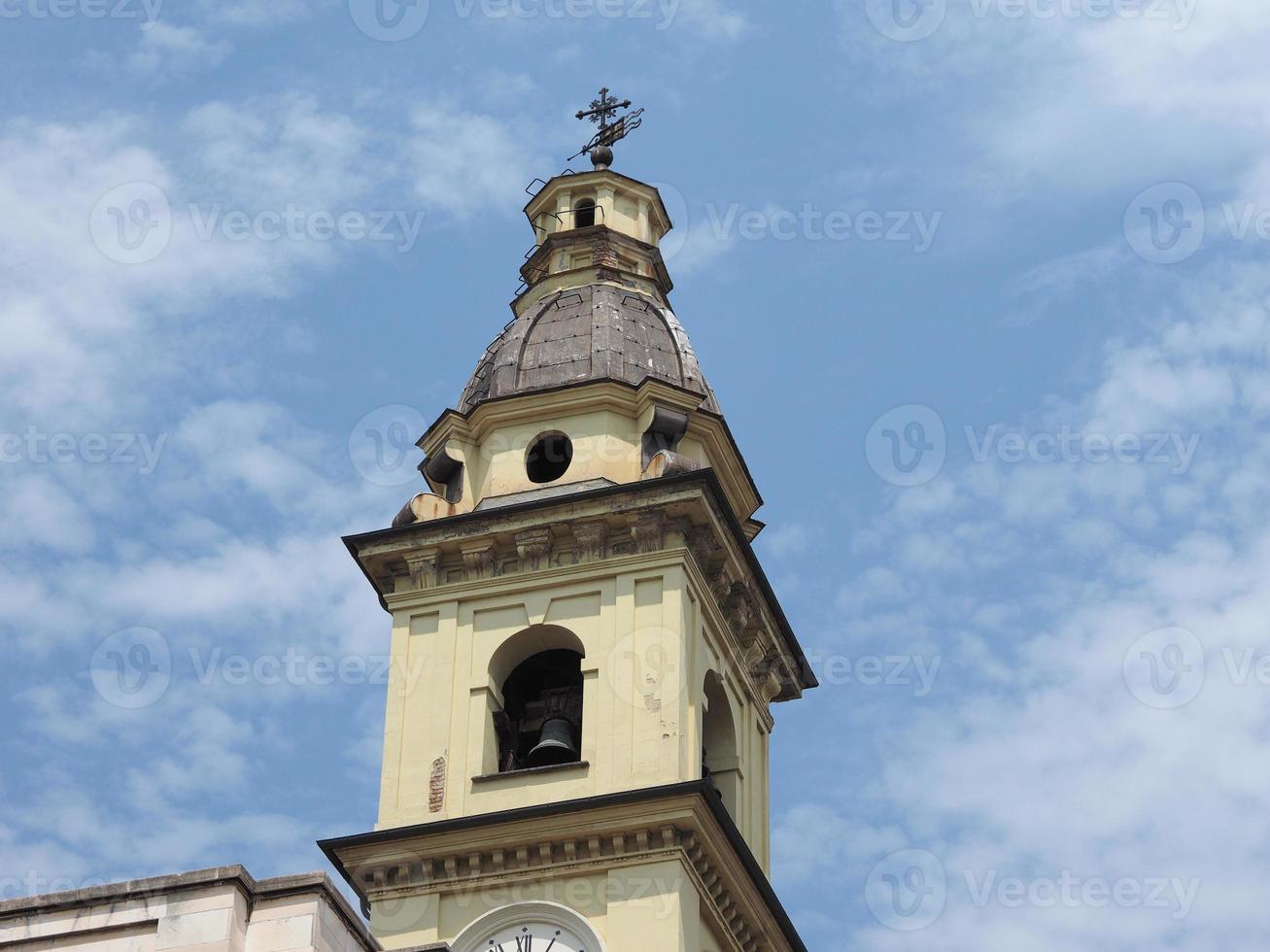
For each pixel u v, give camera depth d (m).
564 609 61.19
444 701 60.53
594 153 74.25
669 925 56.03
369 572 62.94
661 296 71.12
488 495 63.78
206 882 40.69
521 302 70.50
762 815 64.12
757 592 64.75
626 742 58.81
